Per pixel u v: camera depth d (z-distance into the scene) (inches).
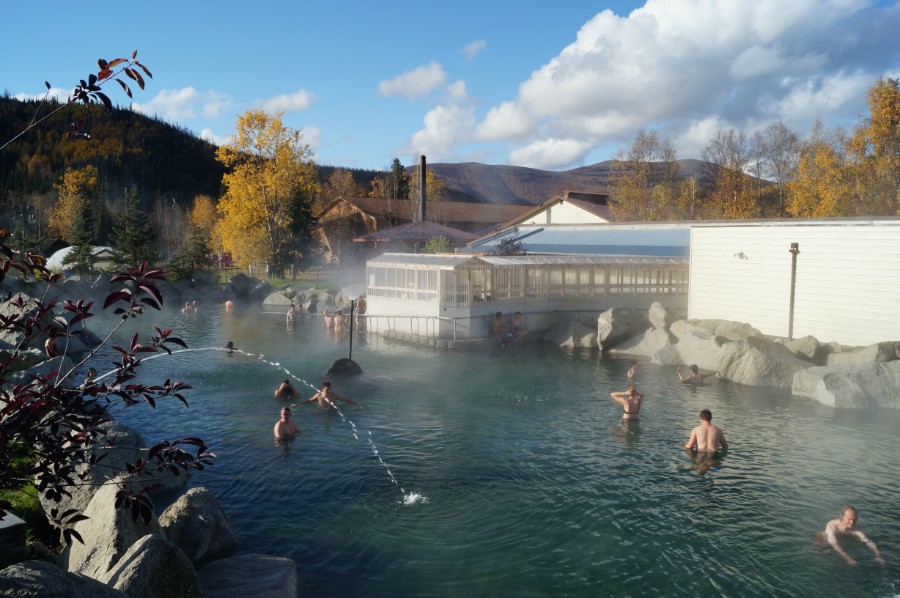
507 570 417.4
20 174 6220.5
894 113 2127.2
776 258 1133.1
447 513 505.4
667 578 406.0
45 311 218.2
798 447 657.6
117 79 213.5
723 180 2881.4
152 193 7106.3
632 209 2987.2
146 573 288.4
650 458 625.9
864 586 394.6
